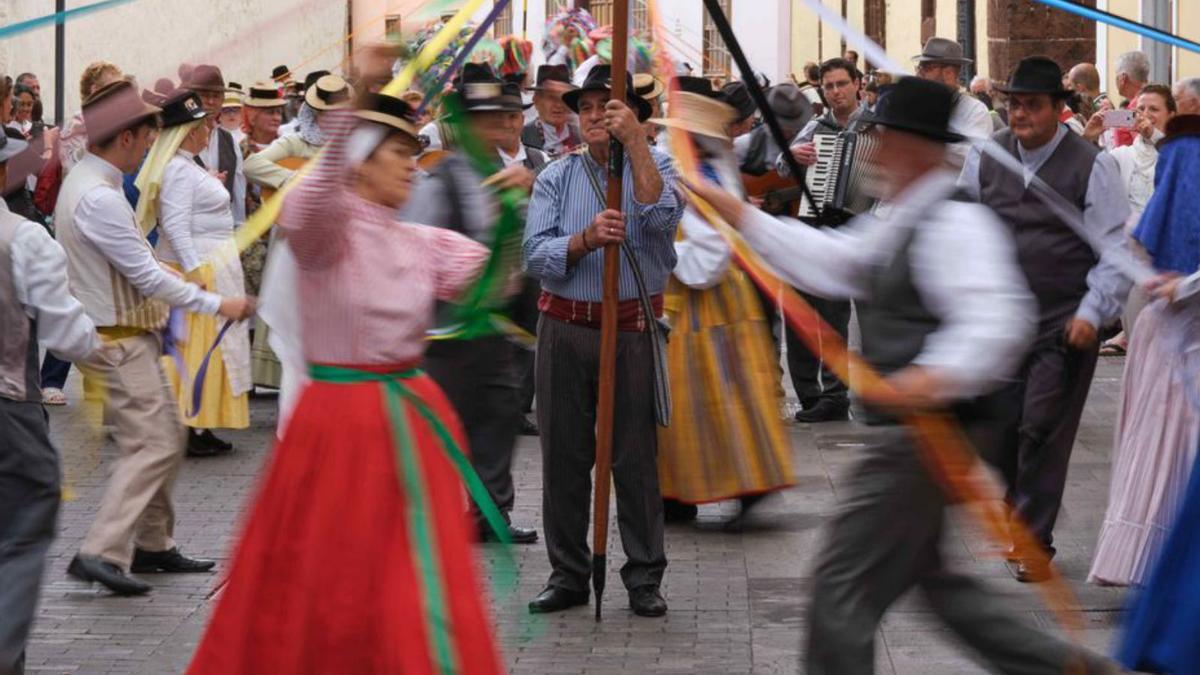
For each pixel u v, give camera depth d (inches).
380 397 253.1
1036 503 370.3
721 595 373.1
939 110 254.2
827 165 508.4
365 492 250.2
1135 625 287.6
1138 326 348.2
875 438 252.4
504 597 370.3
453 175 347.6
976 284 246.2
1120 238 363.3
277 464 253.9
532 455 524.1
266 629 251.0
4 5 768.3
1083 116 692.7
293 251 249.4
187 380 509.0
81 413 594.9
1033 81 365.7
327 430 251.8
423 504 251.8
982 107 385.1
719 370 426.6
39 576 287.1
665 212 351.9
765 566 397.4
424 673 245.6
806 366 579.5
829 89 536.4
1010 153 373.1
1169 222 353.7
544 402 358.3
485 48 548.7
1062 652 254.8
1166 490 342.0
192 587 379.6
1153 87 602.5
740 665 324.2
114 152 362.3
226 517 447.5
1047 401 367.9
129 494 372.5
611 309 345.4
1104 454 514.3
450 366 394.0
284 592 251.0
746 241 281.3
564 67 536.7
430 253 260.7
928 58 561.0
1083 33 875.4
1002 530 260.5
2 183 287.6
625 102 341.4
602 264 351.9
